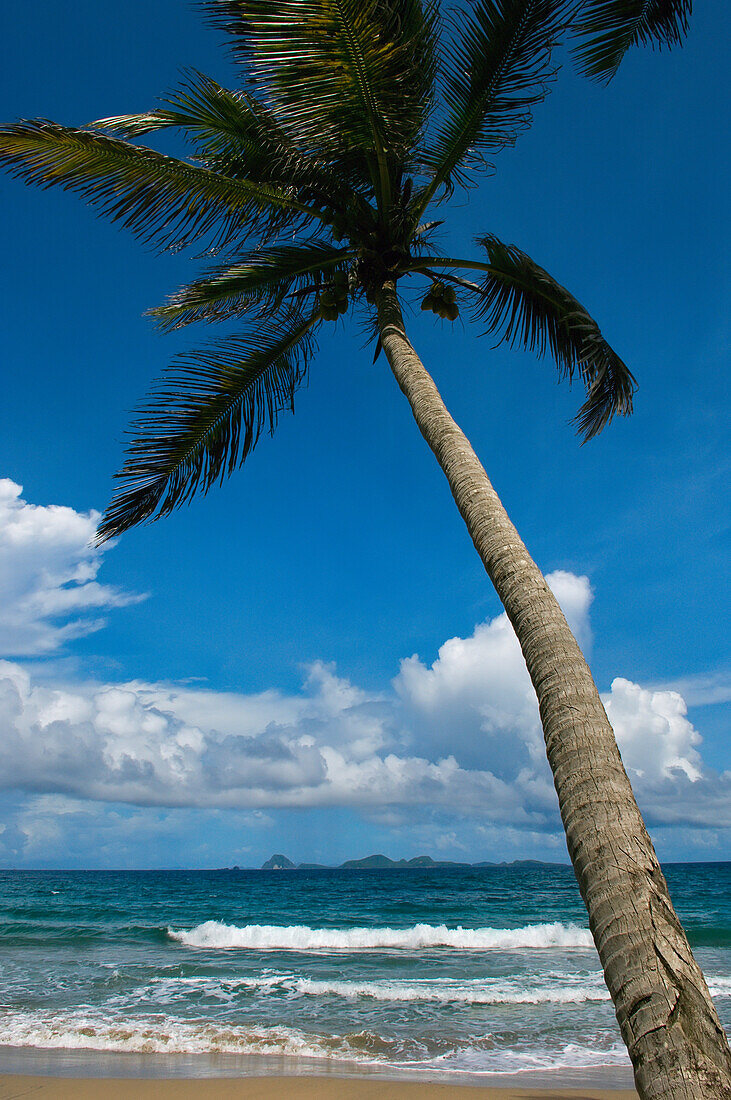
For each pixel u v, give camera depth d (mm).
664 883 2262
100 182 5633
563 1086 6074
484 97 5617
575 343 6645
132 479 6695
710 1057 1858
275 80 4684
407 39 4762
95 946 17062
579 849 2383
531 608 3131
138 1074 6367
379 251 6172
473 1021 8727
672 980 1995
